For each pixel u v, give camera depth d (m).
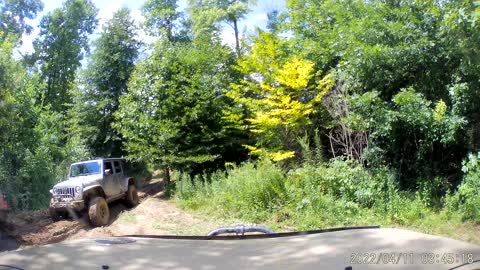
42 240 10.31
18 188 16.33
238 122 16.06
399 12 10.47
